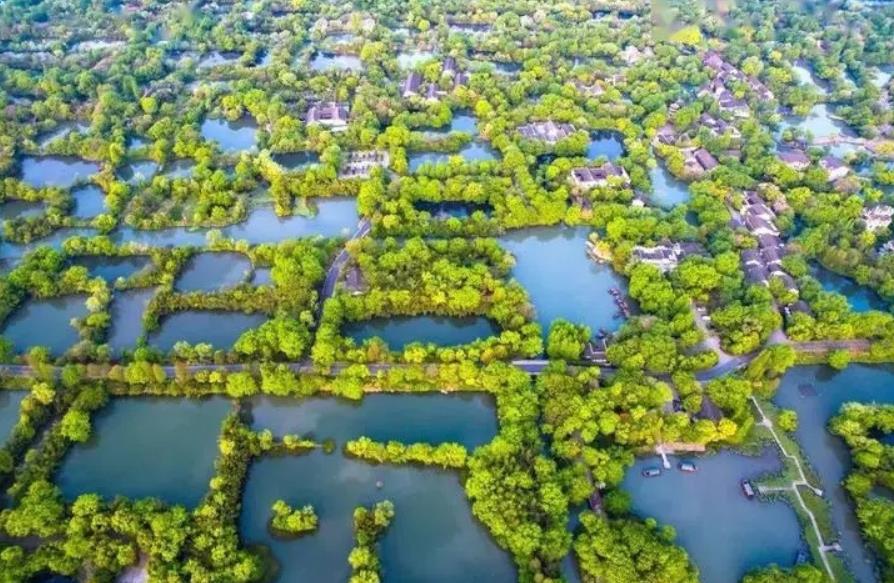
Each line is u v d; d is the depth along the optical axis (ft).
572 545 605.31
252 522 634.84
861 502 645.10
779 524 643.86
